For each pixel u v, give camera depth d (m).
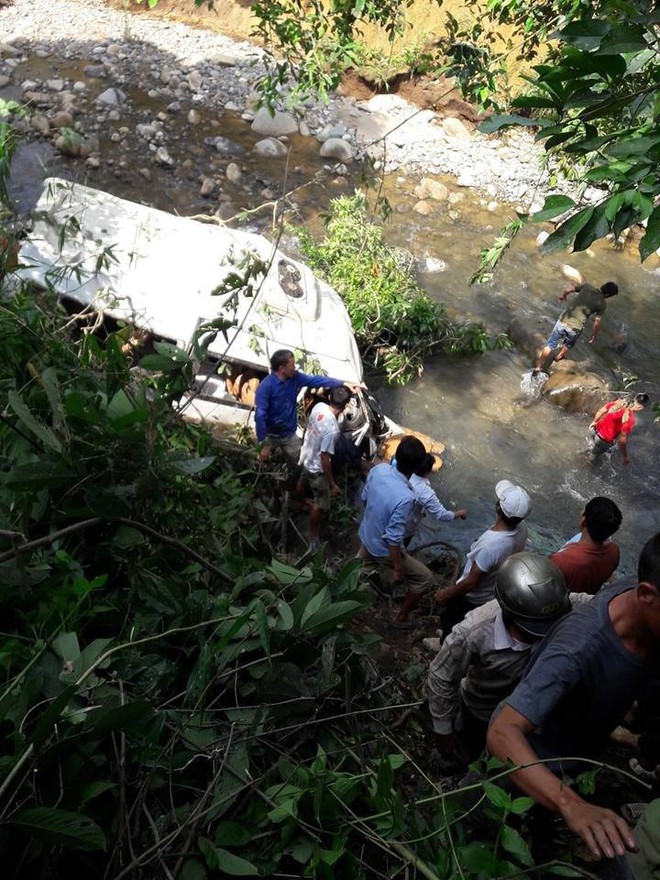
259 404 6.18
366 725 3.20
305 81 7.25
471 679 3.70
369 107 14.44
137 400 3.00
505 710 2.38
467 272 11.56
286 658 2.86
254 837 2.38
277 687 2.73
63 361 3.58
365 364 9.15
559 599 3.23
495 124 2.76
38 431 2.64
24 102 12.88
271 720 2.72
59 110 12.82
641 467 8.71
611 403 8.27
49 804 2.12
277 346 7.10
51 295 4.76
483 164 13.83
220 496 3.96
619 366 10.43
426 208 12.62
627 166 2.59
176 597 2.83
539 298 11.34
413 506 5.39
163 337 6.66
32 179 11.20
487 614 3.52
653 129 2.72
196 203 11.60
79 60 14.41
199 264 7.21
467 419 8.87
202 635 2.74
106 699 2.29
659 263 12.66
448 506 7.70
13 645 2.34
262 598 2.95
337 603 2.78
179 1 16.20
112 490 2.75
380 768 2.37
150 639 2.46
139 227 7.12
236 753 2.54
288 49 7.40
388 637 5.53
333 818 2.44
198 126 13.30
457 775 3.93
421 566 5.58
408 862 2.31
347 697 2.76
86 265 6.71
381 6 7.07
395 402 8.88
